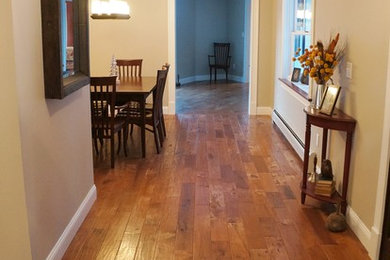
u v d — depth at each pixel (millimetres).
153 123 5137
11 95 2129
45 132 2521
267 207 3645
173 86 7438
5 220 2264
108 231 3207
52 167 2654
